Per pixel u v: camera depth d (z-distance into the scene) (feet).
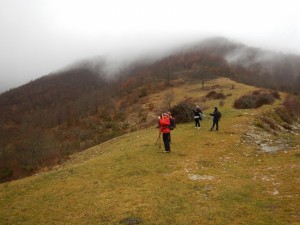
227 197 46.44
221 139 89.61
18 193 54.03
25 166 277.64
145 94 581.53
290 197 45.29
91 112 547.90
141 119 396.98
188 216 40.40
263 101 197.06
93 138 343.05
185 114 121.29
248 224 37.73
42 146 284.00
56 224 40.81
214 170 62.18
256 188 50.21
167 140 74.79
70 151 278.26
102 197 48.47
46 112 597.11
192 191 49.55
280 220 38.32
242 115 128.26
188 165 65.31
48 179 60.13
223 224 38.01
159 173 59.98
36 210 46.03
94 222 40.40
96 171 62.44
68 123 500.74
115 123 410.72
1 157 327.88
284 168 60.70
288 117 166.09
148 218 40.34
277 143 88.17
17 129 481.05
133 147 82.79
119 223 39.60
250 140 90.53
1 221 43.32
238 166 65.57
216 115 99.96
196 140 88.02
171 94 434.30
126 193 49.47
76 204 46.68
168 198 46.73
